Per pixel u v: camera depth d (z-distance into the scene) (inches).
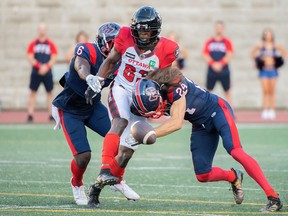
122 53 778.2
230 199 872.9
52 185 976.3
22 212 748.6
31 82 2049.7
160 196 894.4
